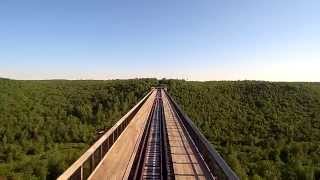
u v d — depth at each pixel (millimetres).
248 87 145125
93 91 151250
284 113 117875
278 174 62719
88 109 118938
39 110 120875
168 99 79812
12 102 126625
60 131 99625
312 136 95750
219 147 74812
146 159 16109
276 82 157000
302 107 125500
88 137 94375
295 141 92938
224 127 97312
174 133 23953
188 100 118688
